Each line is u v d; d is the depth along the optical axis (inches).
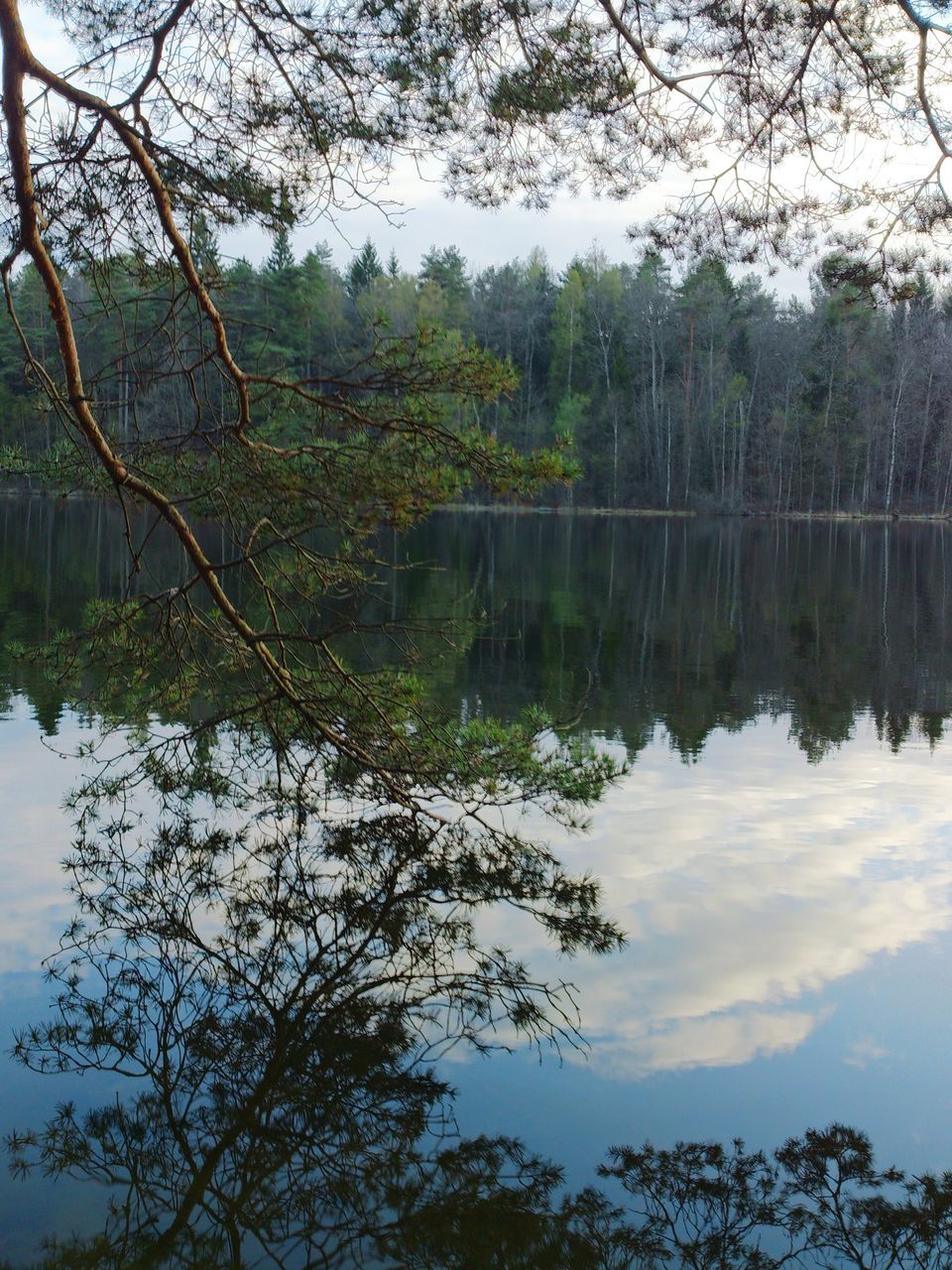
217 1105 141.9
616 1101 142.6
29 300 700.0
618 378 2167.8
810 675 459.8
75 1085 144.9
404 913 206.2
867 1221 120.6
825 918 201.5
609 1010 166.2
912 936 193.3
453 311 2231.8
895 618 641.6
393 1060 152.6
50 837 244.2
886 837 252.1
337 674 267.7
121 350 239.3
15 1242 114.7
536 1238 116.9
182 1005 168.1
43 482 245.8
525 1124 137.7
